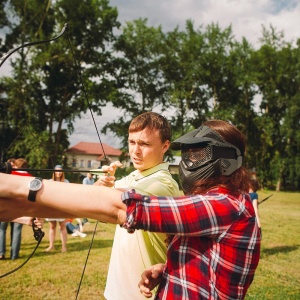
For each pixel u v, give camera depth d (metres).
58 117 27.28
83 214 0.80
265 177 34.75
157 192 1.43
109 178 1.70
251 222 0.93
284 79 34.44
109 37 28.31
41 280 4.38
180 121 32.28
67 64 25.70
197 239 0.94
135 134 1.68
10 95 23.88
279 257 6.16
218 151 1.00
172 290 0.94
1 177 0.78
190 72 31.17
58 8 25.89
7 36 24.44
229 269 0.89
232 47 32.88
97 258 5.57
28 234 7.63
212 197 0.92
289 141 34.91
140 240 1.58
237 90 33.59
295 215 13.33
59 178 5.60
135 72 31.61
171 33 32.09
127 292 1.59
